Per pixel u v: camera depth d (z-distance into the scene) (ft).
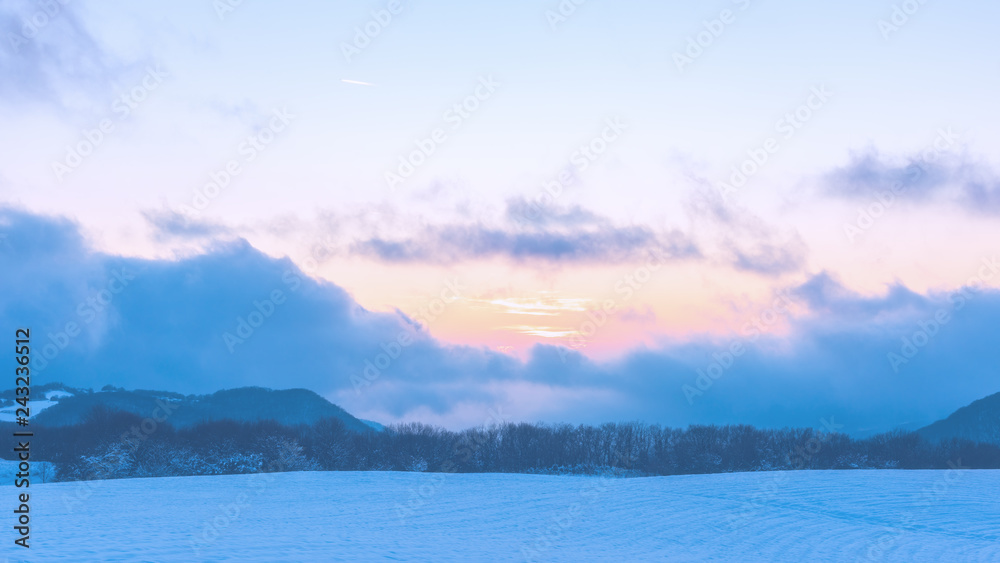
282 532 88.94
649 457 341.00
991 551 95.20
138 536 80.12
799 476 202.59
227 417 344.90
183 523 96.63
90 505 121.70
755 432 346.33
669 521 116.06
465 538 91.45
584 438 343.26
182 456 276.21
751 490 168.55
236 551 70.49
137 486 171.12
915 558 89.15
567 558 79.41
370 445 329.31
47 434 276.21
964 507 139.13
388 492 163.22
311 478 203.21
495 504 137.28
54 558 62.80
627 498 151.02
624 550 88.22
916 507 138.41
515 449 339.16
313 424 336.08
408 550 77.92
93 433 277.03
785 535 104.53
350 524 101.71
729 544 96.43
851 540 101.30
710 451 335.47
